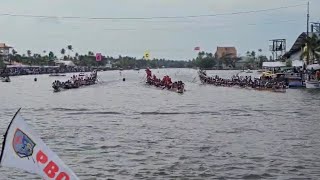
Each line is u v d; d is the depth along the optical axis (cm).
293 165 2505
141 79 16112
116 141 3262
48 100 7150
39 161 877
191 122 4338
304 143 3172
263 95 8069
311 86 9756
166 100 7031
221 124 4181
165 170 2392
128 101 6875
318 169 2417
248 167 2458
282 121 4409
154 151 2891
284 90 9038
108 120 4522
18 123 872
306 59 11619
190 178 2238
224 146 3055
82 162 2578
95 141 3269
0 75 16750
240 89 9888
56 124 4222
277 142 3212
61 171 888
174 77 18050
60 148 3000
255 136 3478
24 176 2231
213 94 8381
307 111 5359
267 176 2280
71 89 10256
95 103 6544
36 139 880
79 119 4622
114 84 12600
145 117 4784
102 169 2417
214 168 2434
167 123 4266
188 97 7650
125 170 2397
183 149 2953
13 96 8100
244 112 5266
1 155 864
